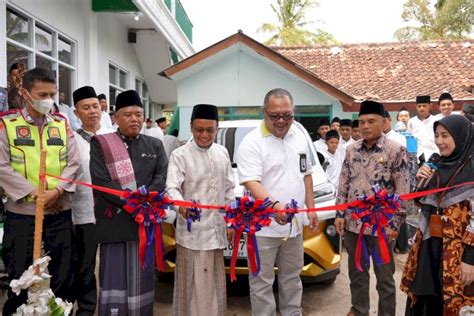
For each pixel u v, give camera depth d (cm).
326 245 404
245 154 317
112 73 993
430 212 274
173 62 1253
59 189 300
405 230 598
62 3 723
